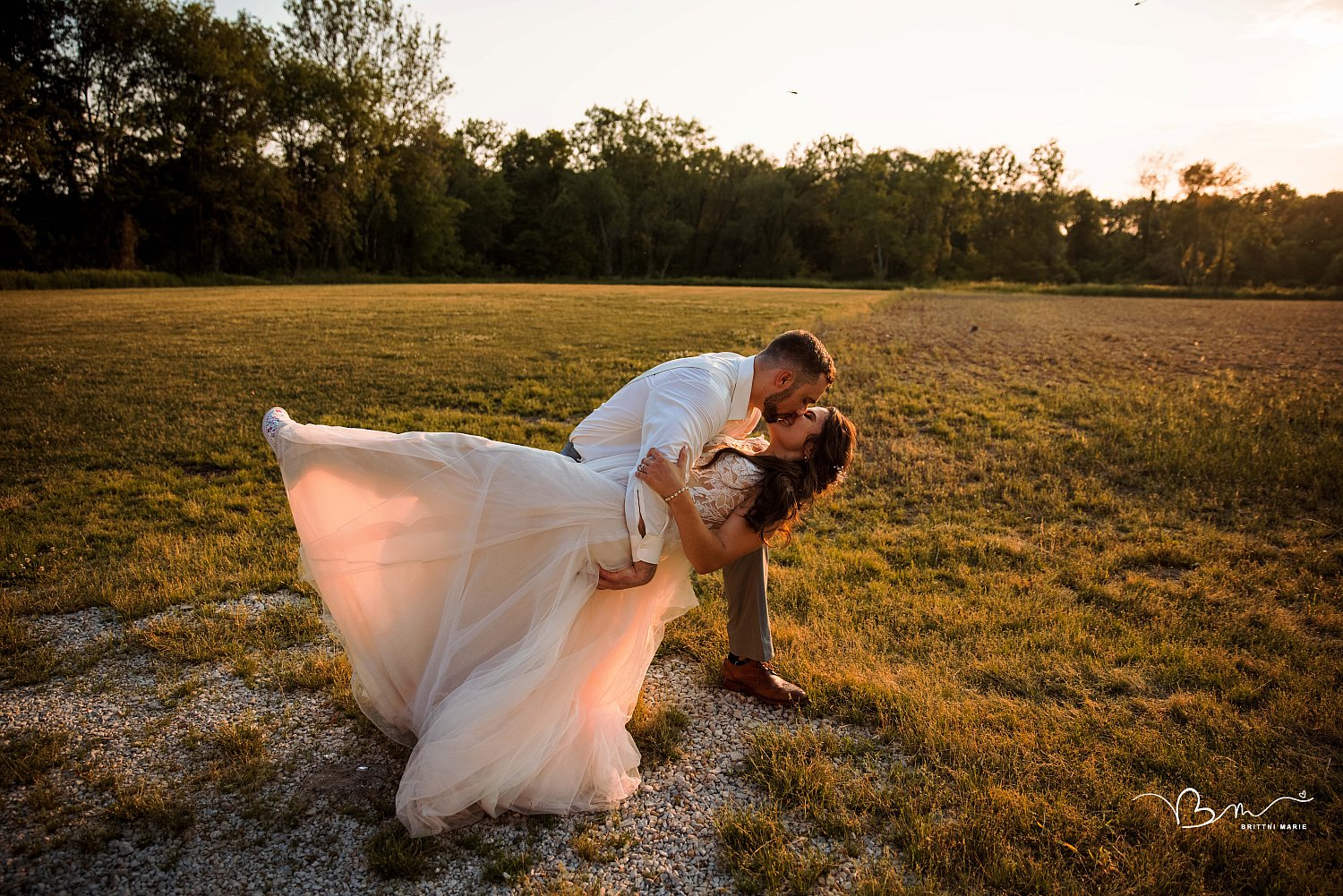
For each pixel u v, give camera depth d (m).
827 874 2.37
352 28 50.94
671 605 3.16
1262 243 76.50
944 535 5.24
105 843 2.40
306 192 51.25
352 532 2.72
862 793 2.69
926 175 75.94
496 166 78.19
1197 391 10.32
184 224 45.97
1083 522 5.65
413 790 2.43
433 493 2.71
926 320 22.12
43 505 5.44
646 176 78.31
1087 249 90.12
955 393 9.92
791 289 55.28
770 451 3.15
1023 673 3.49
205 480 6.11
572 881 2.31
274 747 2.93
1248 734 3.05
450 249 66.38
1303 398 9.88
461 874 2.34
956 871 2.35
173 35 43.09
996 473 6.57
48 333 14.20
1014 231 85.44
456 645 2.70
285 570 4.43
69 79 41.97
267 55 48.78
